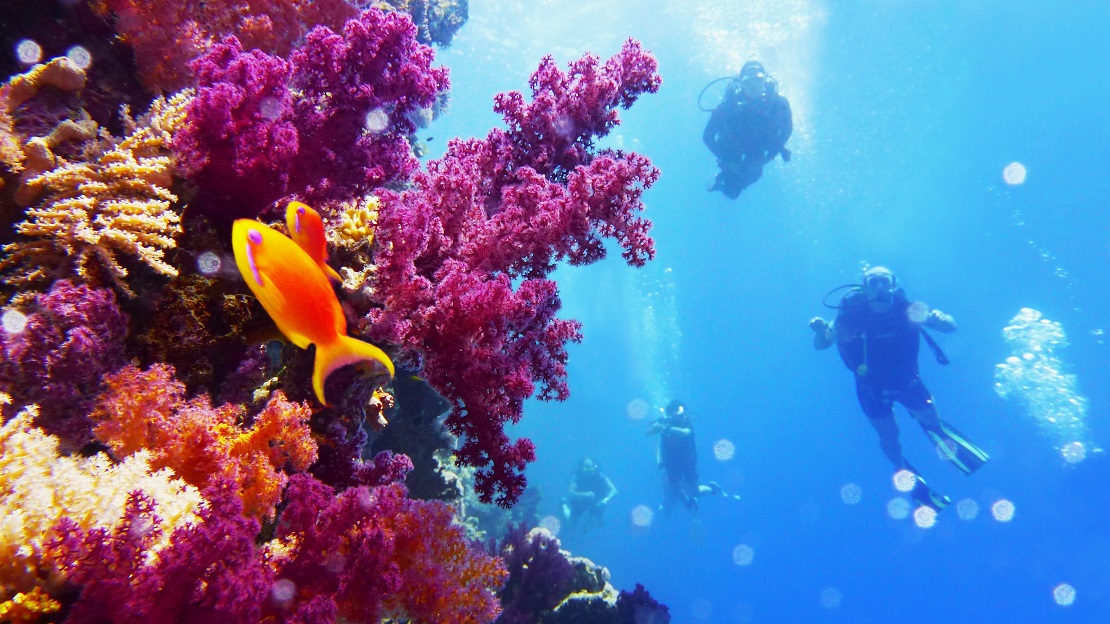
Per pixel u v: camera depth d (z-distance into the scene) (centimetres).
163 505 161
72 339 180
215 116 212
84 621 131
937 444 1457
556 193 264
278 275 135
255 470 195
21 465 151
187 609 139
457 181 246
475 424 236
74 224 201
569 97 303
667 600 3706
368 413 305
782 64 3141
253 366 240
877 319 1427
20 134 227
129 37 281
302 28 325
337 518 194
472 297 217
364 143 255
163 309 221
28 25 267
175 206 231
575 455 3928
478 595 235
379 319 221
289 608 173
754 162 1728
